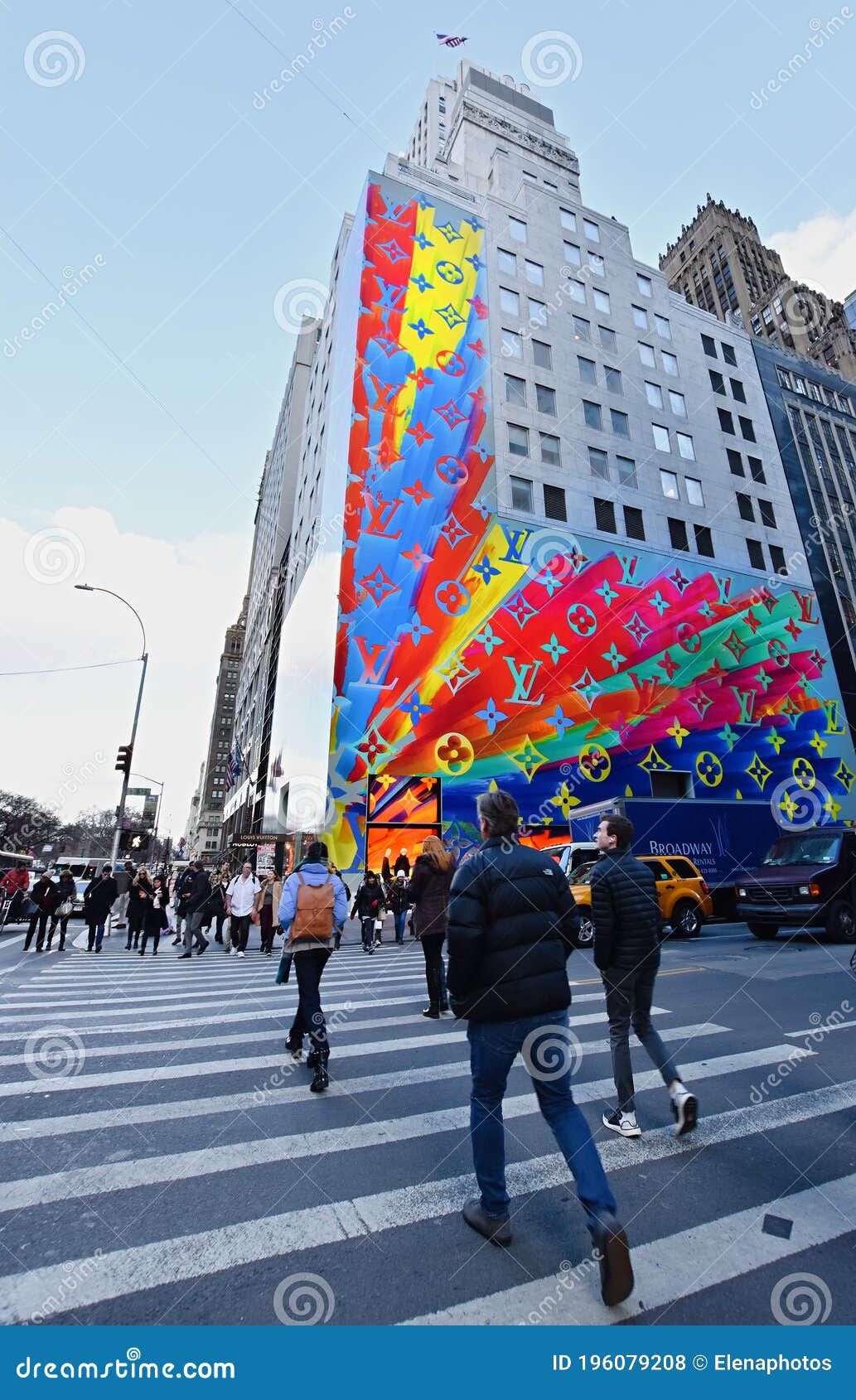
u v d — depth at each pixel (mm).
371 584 23359
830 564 36750
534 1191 3057
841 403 42469
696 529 32562
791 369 41469
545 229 32938
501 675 24375
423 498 25109
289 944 4809
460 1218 2816
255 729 45844
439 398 26703
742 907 12586
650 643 28406
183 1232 2678
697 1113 4008
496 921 2730
